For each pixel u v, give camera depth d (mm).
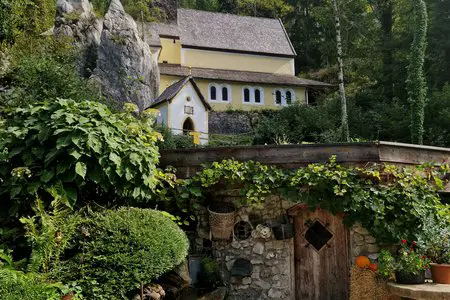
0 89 11711
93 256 4531
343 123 19234
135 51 24922
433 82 26312
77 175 5133
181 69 31094
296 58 41875
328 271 6535
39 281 4059
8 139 5285
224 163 6578
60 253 4602
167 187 6777
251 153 6727
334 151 6527
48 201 5246
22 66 10938
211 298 6066
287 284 6559
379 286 5914
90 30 24547
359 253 6367
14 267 4402
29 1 18266
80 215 4844
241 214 6742
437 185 6625
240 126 29219
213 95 30781
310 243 6680
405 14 31766
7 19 14336
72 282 4375
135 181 5566
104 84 23047
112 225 4754
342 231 6547
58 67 10836
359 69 31672
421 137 19703
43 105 5684
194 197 6793
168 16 34000
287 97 32156
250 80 31188
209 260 6520
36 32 17969
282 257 6625
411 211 6082
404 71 27234
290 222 6695
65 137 5105
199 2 46656
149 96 25297
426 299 5195
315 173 6223
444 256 5988
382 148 6434
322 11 33812
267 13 46250
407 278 5746
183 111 24234
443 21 27625
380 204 6082
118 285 4539
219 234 6570
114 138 5457
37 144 5293
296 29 43094
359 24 27672
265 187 6336
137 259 4598
